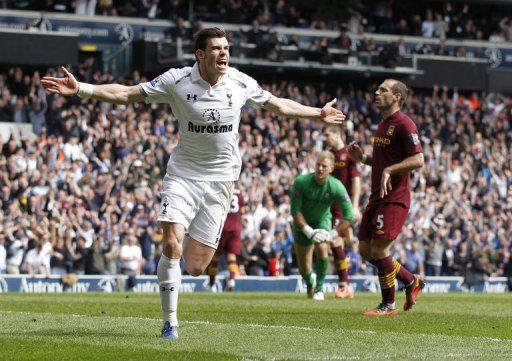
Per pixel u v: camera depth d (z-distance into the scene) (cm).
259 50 4744
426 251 3950
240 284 3409
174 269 1185
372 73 5038
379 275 1652
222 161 1214
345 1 5391
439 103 5109
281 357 1006
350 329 1332
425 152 4594
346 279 2331
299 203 2119
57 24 4606
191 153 1209
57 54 4384
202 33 1180
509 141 5112
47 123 3997
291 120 4403
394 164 1642
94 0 4709
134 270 3353
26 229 3238
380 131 1656
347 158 2248
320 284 2225
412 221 4038
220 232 1235
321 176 2084
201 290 3347
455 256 4006
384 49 5053
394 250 3850
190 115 1191
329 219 2164
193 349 1066
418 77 5222
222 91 1196
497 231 4247
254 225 3694
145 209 3556
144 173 3719
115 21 4719
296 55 4872
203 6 5016
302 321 1454
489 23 5841
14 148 3612
